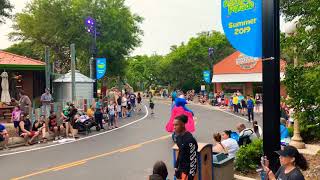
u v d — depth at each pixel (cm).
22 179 1091
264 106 629
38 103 2977
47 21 4772
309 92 646
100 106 2511
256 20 643
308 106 679
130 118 2973
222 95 4491
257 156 1041
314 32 661
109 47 4428
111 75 4934
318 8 650
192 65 6450
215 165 884
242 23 657
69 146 1664
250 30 650
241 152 1052
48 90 2389
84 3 4612
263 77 627
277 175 487
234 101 3538
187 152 619
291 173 453
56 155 1454
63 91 3197
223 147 1073
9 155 1462
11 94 3095
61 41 4844
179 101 1630
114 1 4659
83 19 4556
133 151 1517
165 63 7406
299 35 693
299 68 686
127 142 1748
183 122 630
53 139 1870
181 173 623
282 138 1331
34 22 4966
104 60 3369
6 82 2595
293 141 1323
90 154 1465
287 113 1869
